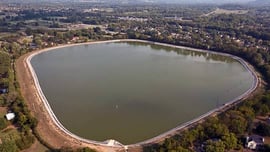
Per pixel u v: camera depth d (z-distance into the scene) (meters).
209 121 197.62
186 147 173.38
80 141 188.25
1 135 183.38
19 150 171.88
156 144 184.38
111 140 189.38
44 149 175.62
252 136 184.12
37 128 199.50
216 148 165.12
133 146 183.62
